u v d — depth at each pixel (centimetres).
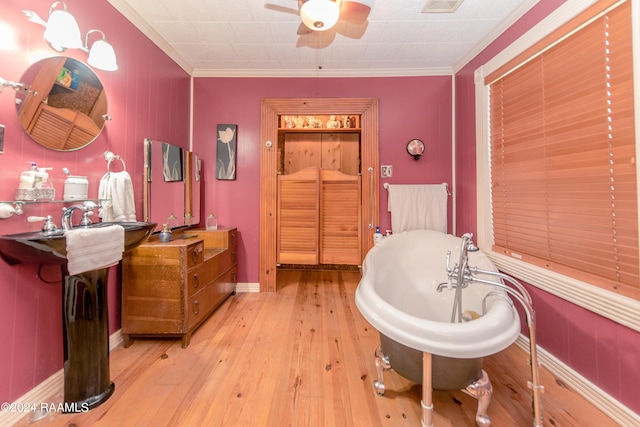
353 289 308
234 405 137
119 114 189
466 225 263
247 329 216
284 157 378
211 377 158
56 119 145
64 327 133
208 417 130
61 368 149
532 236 180
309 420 129
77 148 157
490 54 223
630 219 123
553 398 142
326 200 310
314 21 163
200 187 295
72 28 133
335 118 368
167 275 189
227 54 258
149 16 202
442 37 227
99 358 139
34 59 133
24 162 130
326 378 158
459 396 145
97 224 162
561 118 156
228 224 298
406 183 293
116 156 183
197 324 205
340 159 377
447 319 205
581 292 142
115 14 184
